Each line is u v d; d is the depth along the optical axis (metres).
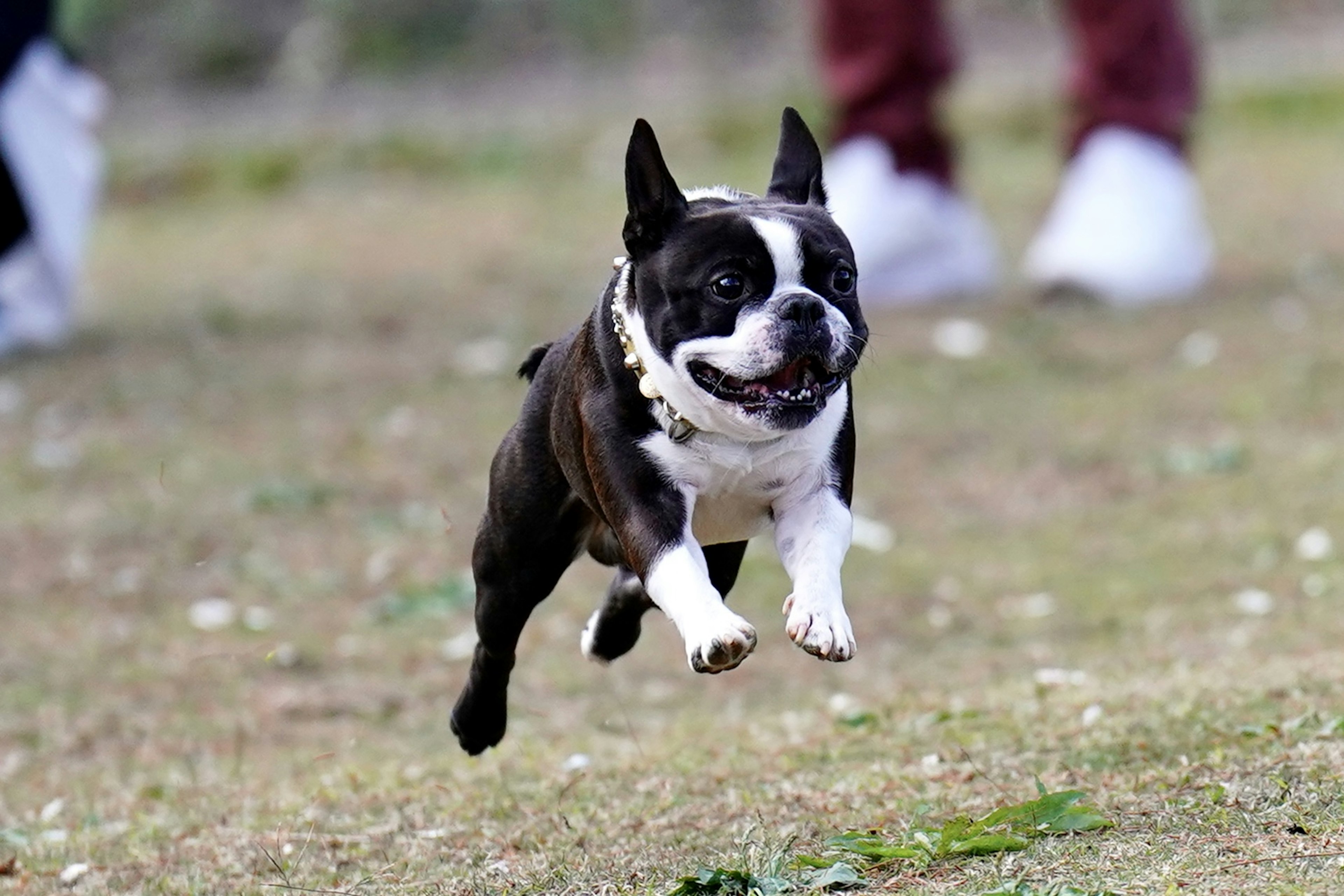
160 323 20.55
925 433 15.20
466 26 36.75
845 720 8.62
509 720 9.53
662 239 6.06
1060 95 30.80
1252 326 17.80
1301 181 26.36
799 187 6.66
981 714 8.51
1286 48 34.72
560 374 6.46
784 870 6.04
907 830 6.38
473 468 14.69
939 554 12.37
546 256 24.03
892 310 19.81
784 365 5.79
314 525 13.47
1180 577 11.33
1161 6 19.41
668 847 6.64
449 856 6.87
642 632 11.12
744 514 6.30
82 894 6.83
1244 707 7.90
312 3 37.25
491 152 30.77
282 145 31.34
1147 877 5.70
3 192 18.52
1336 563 11.17
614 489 6.08
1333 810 6.17
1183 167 19.64
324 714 9.87
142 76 36.16
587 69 35.56
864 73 19.80
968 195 24.88
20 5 17.94
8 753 9.38
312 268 24.11
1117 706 8.23
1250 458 13.83
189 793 8.45
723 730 8.93
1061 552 12.18
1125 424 15.02
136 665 10.75
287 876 6.80
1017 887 5.61
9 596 12.02
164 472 14.76
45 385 17.53
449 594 11.85
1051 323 18.58
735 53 35.56
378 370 18.00
